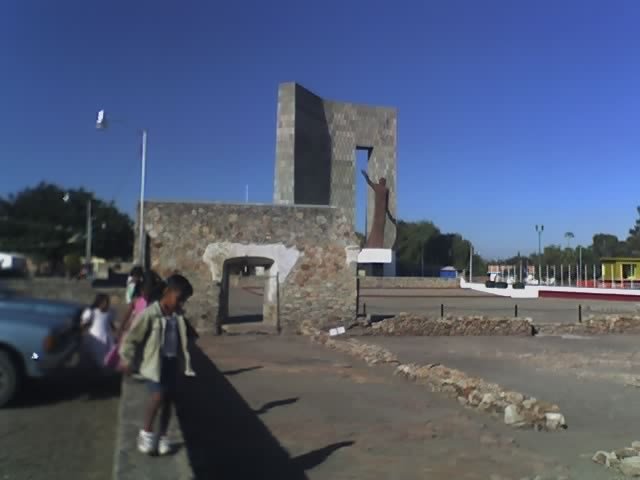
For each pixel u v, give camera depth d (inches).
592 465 287.3
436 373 476.4
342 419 365.1
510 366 610.2
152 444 207.5
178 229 803.4
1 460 244.5
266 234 829.8
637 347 791.7
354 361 602.2
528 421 358.0
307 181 2381.9
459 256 4195.4
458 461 288.7
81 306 404.8
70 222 674.2
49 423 302.8
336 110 2568.9
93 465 239.3
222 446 301.7
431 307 1396.4
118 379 395.9
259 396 424.8
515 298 1868.8
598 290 1870.1
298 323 834.2
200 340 749.3
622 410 414.0
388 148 2657.5
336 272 849.5
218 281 808.3
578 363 635.5
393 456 293.9
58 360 339.9
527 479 261.3
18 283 501.7
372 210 2632.9
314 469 271.1
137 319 221.9
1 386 329.7
